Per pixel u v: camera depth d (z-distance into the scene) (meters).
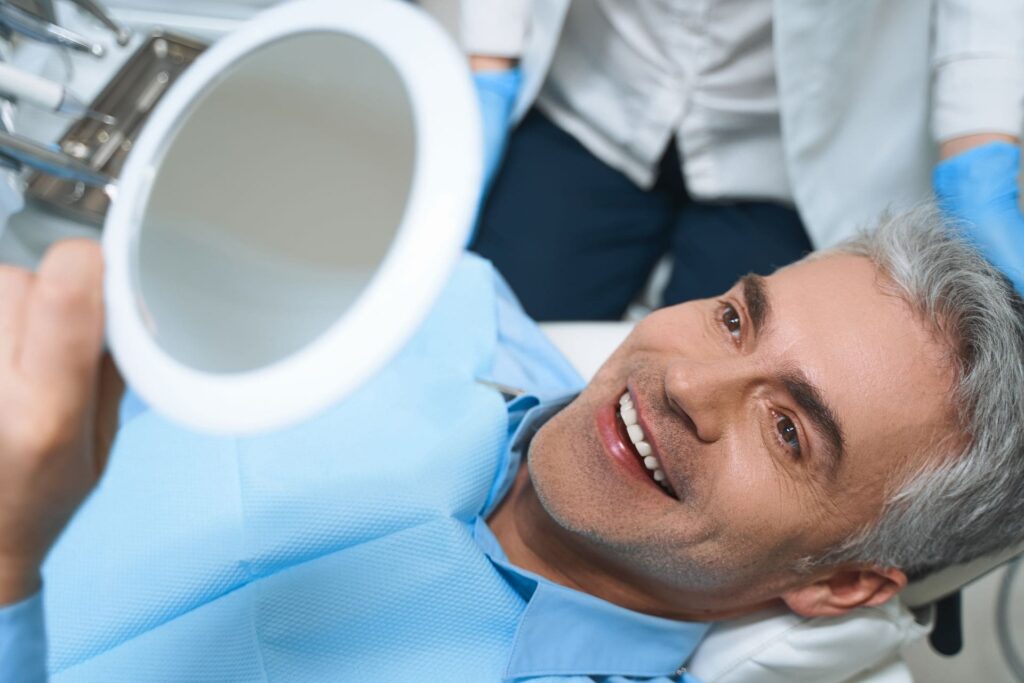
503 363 0.95
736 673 0.81
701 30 1.05
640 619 0.76
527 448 0.84
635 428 0.73
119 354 0.43
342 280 0.38
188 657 0.66
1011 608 1.20
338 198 0.40
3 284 0.40
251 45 0.46
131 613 0.67
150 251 0.44
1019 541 0.74
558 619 0.73
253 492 0.72
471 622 0.72
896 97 1.00
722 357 0.71
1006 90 0.86
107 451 0.47
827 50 0.95
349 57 0.42
